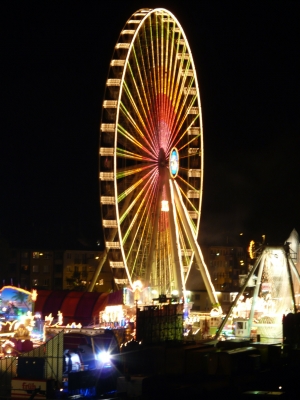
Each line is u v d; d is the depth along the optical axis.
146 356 58.81
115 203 72.69
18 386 53.53
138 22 76.19
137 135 76.94
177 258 78.62
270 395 51.50
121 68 73.88
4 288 77.56
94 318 78.88
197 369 57.00
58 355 56.94
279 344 64.94
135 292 74.81
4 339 69.00
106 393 55.50
